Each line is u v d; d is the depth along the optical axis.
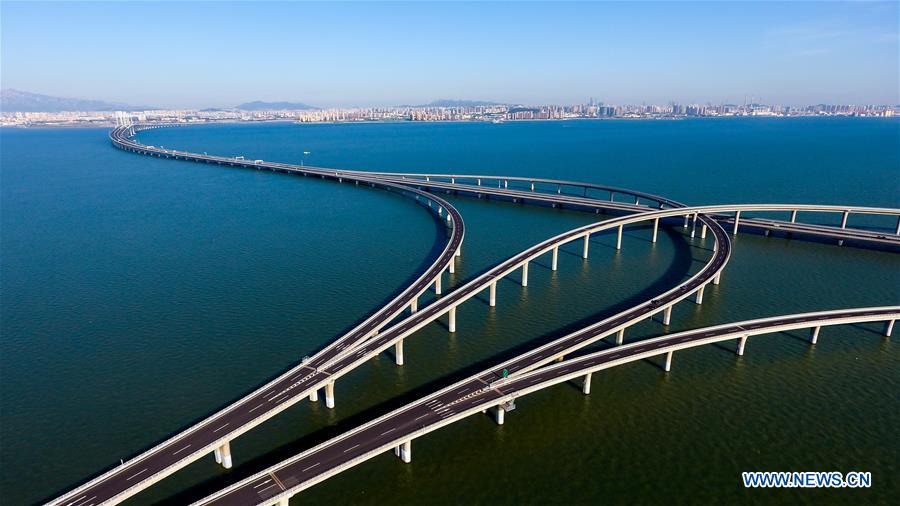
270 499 66.38
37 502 71.81
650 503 71.81
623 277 153.75
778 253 175.88
